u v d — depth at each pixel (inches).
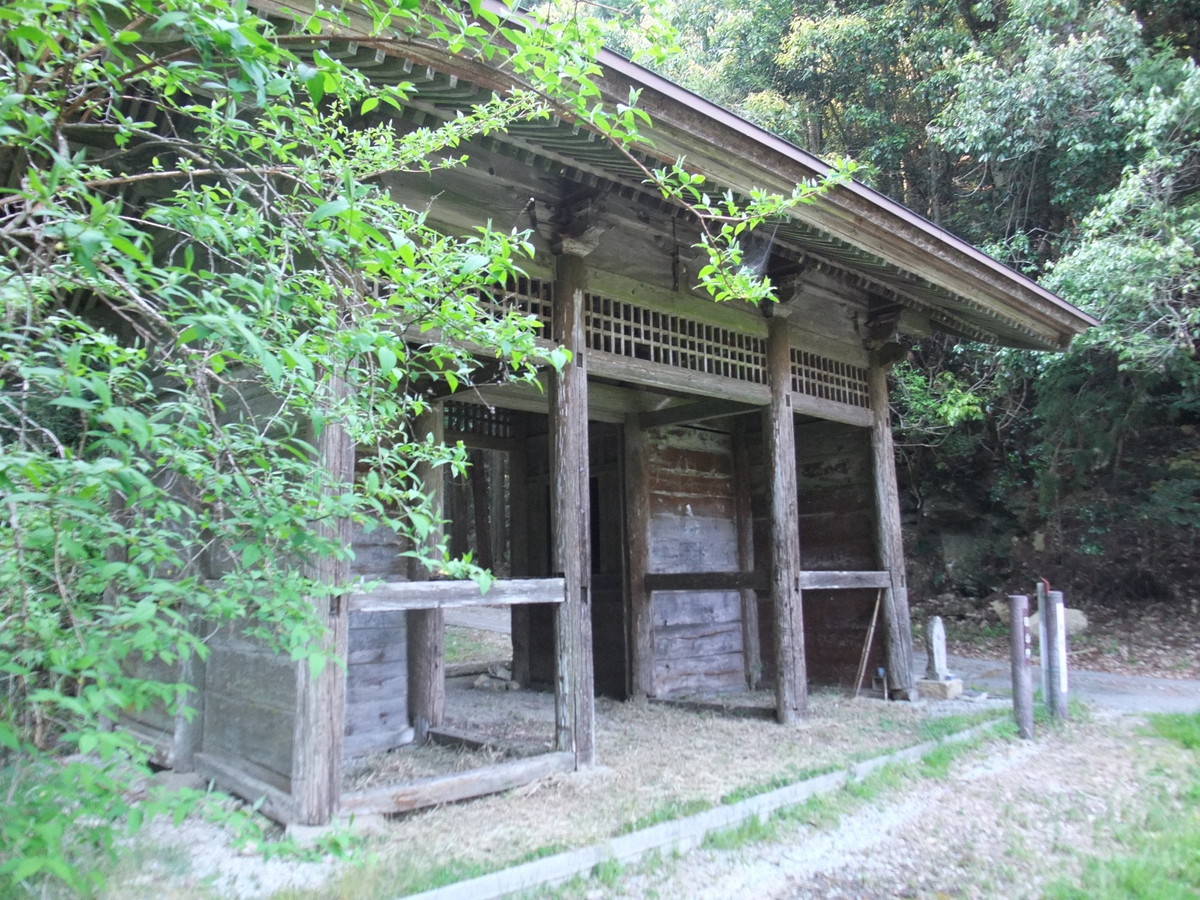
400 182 160.4
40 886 91.4
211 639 165.2
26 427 81.0
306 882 111.8
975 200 506.9
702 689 291.3
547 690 292.8
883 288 260.4
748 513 314.3
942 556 491.2
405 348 98.0
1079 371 414.9
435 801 146.9
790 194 184.4
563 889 117.8
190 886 107.8
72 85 77.9
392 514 195.2
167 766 164.7
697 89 589.9
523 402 252.7
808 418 302.8
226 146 93.0
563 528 177.9
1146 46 431.2
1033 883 124.5
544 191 183.3
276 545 89.6
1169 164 339.9
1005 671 340.5
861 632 282.5
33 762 68.5
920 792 168.6
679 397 285.9
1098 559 433.1
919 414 442.9
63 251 78.3
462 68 123.1
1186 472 413.1
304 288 94.0
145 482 65.9
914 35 494.0
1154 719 227.5
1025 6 416.8
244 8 68.9
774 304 237.0
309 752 130.3
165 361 83.7
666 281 214.4
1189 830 142.2
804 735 213.0
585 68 92.1
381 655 208.7
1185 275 335.3
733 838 138.8
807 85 549.0
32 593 71.9
